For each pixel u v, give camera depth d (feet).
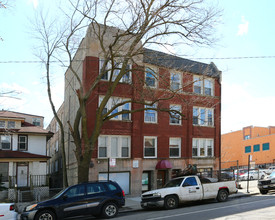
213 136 92.89
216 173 63.16
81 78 80.18
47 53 58.80
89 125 72.54
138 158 77.87
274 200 53.67
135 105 78.89
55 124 130.31
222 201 57.36
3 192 78.48
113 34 77.87
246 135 212.02
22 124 96.78
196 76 91.61
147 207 53.83
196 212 44.86
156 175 80.23
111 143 76.07
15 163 86.84
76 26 57.36
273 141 183.11
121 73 55.77
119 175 75.51
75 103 87.45
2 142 88.74
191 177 55.26
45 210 41.19
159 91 80.64
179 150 85.92
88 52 74.79
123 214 50.24
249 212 41.39
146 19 53.26
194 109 89.76
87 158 52.49
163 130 82.99
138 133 78.64
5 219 36.11
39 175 83.25
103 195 45.01
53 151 132.67
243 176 117.91
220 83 95.61
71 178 85.40
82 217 47.52
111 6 53.98
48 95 59.41
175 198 51.90
